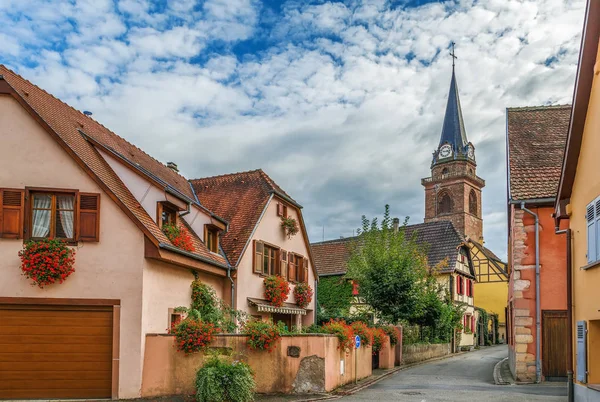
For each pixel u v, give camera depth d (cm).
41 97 1628
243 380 1362
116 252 1434
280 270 2386
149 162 2198
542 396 1529
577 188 1288
